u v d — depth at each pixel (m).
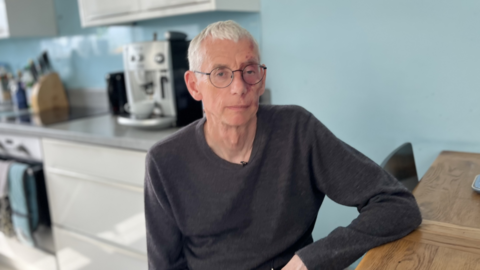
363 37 1.59
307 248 0.86
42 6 2.66
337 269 0.82
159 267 1.07
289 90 1.84
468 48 1.38
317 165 0.98
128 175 1.75
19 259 2.36
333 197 0.98
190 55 0.97
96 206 1.90
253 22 1.88
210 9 1.65
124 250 1.83
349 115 1.69
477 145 1.42
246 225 1.02
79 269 2.07
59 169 2.02
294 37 1.77
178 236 1.09
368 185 0.91
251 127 1.00
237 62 0.90
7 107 2.89
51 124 2.11
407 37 1.49
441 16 1.41
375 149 1.66
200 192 1.01
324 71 1.71
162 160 1.02
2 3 2.44
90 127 2.00
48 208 2.13
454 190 1.07
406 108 1.55
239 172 0.98
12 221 2.17
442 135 1.49
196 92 1.00
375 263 0.75
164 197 1.05
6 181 2.11
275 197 1.00
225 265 1.03
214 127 0.98
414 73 1.50
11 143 2.22
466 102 1.42
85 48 2.67
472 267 0.70
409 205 0.85
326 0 1.64
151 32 2.32
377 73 1.58
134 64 1.89
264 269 1.03
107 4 2.05
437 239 0.81
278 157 1.00
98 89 2.66
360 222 0.86
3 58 3.23
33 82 2.78
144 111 1.86
